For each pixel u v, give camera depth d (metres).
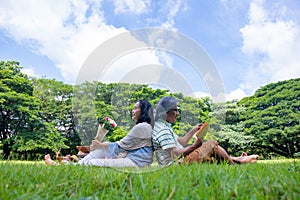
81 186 1.46
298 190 1.28
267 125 17.69
